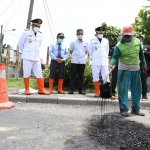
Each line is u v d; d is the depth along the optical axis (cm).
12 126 445
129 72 583
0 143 364
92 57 794
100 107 671
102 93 549
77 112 589
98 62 779
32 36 768
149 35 1251
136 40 588
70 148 350
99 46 788
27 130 424
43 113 554
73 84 832
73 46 820
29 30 774
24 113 544
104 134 418
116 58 582
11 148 346
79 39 816
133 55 579
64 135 403
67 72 956
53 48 820
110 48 915
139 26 1259
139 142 386
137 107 598
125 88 576
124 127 469
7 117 505
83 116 546
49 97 710
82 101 704
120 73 582
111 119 529
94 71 783
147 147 366
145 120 540
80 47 818
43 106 651
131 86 599
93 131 431
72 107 658
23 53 764
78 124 471
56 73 823
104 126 468
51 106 657
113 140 390
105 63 784
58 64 819
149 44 1255
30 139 382
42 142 371
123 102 573
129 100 727
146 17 1220
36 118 502
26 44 765
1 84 611
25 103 688
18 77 1491
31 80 1129
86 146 359
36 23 769
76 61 817
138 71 593
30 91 796
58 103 703
